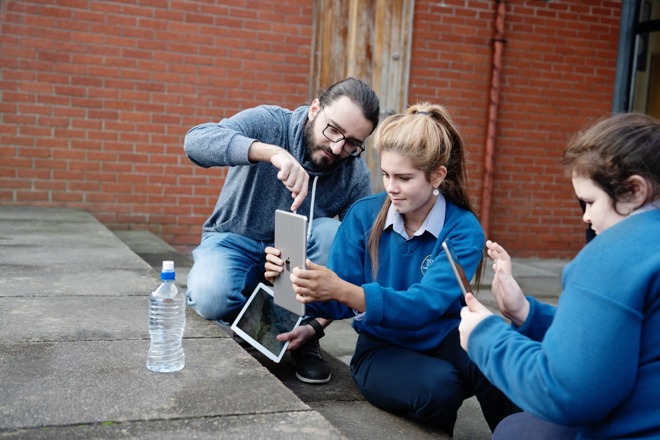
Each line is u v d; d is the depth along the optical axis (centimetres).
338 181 305
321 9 655
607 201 141
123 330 256
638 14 739
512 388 143
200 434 172
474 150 717
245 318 268
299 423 182
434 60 692
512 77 720
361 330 255
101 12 615
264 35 656
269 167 294
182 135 647
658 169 136
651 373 132
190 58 641
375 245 247
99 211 634
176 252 584
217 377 212
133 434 170
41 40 604
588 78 743
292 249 225
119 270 371
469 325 158
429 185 227
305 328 276
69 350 230
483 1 700
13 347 230
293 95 670
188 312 290
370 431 226
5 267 365
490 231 732
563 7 726
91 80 619
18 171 611
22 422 173
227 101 654
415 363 232
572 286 136
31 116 609
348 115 270
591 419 133
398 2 645
